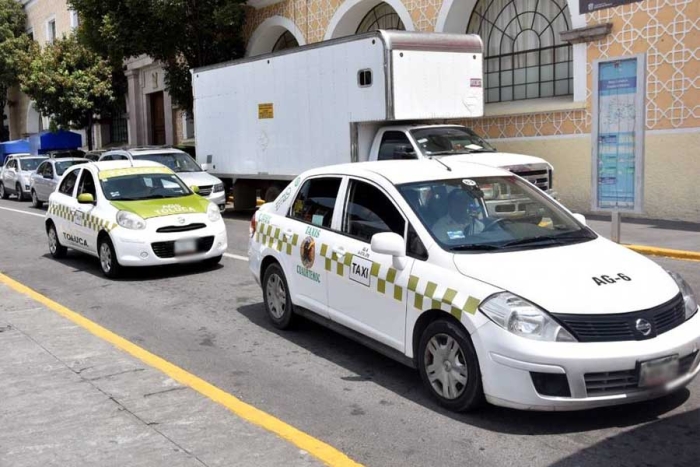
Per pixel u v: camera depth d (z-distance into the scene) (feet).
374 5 68.80
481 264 17.33
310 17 73.46
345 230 21.56
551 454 15.21
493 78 60.85
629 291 16.35
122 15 75.25
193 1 75.72
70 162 75.51
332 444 16.05
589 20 49.70
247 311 28.58
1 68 143.13
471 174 21.17
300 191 24.49
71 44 110.52
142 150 62.64
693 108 44.93
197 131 63.72
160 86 105.29
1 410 17.63
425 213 19.30
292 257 23.75
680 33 45.01
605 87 37.52
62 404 17.95
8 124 169.37
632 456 15.02
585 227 20.53
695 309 17.49
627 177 37.50
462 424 16.89
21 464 14.75
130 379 19.72
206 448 15.31
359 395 19.08
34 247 48.34
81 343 23.26
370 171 21.47
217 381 20.49
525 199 20.86
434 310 17.58
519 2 57.98
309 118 49.39
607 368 15.33
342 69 45.70
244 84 56.29
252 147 56.24
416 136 42.16
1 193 93.25
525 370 15.53
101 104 113.50
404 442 16.06
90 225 37.19
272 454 15.02
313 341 24.16
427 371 18.01
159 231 34.88
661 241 39.88
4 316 26.99
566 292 16.11
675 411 17.17
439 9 60.34
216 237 36.35
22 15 152.97
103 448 15.40
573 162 52.08
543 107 53.26
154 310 29.35
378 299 19.51
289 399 18.93
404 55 42.55
